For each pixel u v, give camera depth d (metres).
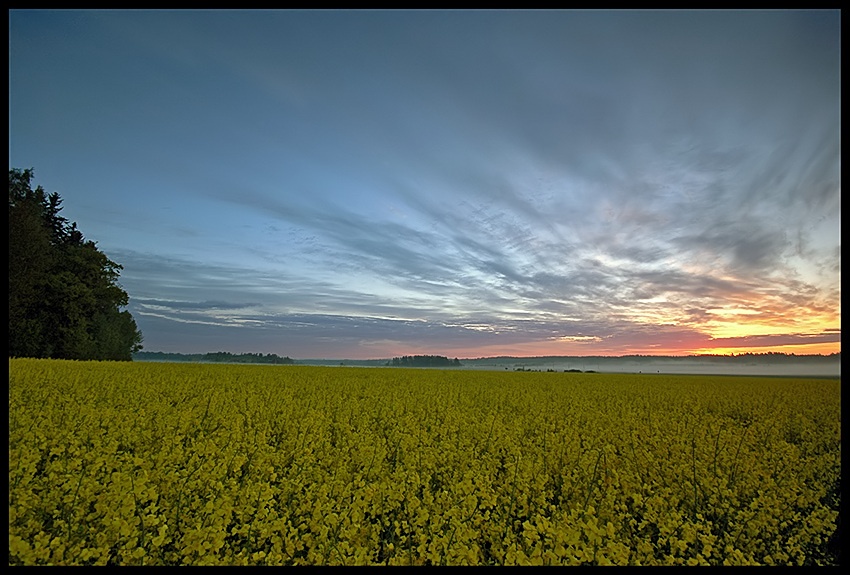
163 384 16.42
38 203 43.59
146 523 4.52
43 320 39.53
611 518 5.98
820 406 18.84
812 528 5.81
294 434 9.54
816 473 8.59
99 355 44.56
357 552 4.43
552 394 20.55
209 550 4.38
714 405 19.45
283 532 4.61
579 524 4.64
